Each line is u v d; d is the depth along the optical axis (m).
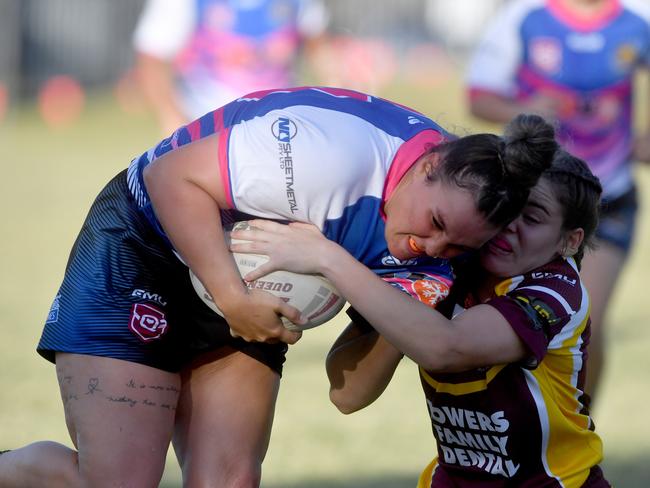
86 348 12.23
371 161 10.97
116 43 83.88
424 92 70.88
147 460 12.08
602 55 20.34
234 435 13.00
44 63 82.31
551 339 11.65
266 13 26.48
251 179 10.91
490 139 10.59
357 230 11.28
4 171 56.38
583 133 20.25
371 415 20.22
